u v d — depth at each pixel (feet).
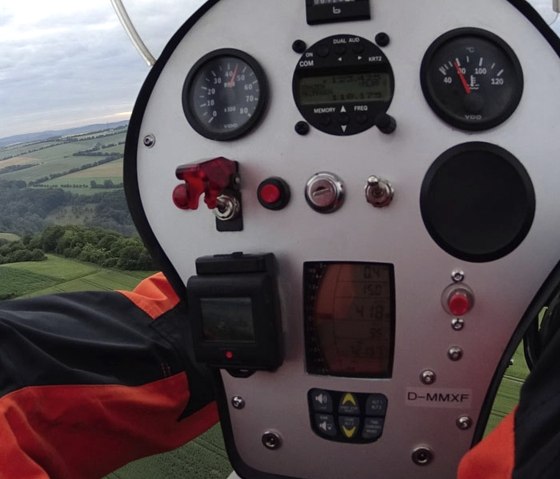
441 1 1.06
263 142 1.15
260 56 1.14
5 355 1.05
